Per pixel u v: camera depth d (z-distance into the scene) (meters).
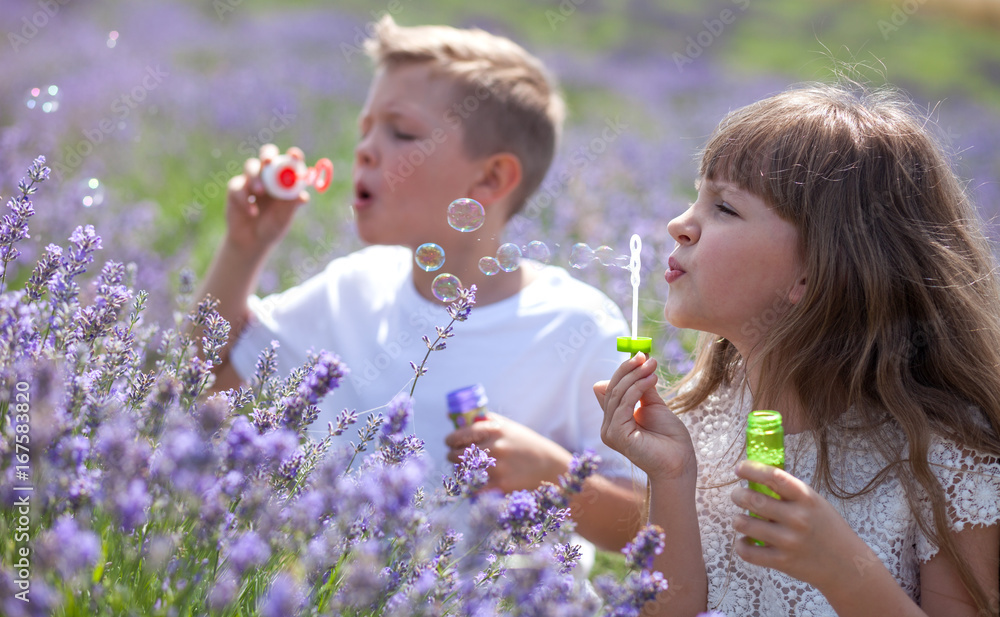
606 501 1.96
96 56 8.75
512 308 2.29
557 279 2.43
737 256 1.53
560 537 1.19
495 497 1.12
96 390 1.06
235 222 2.36
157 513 0.93
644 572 1.01
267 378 1.31
